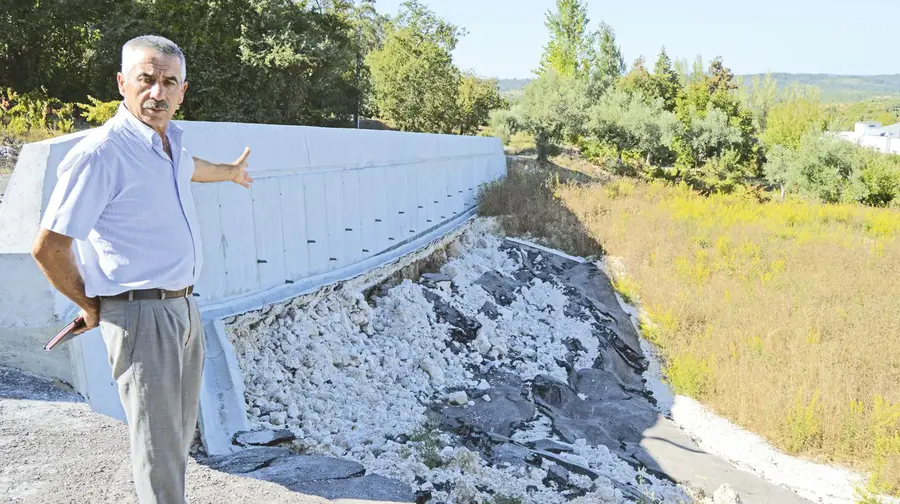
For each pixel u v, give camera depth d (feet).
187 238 9.85
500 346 40.09
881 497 29.81
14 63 108.37
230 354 23.79
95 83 111.04
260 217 30.17
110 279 9.39
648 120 141.59
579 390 40.27
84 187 8.80
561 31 209.05
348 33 155.02
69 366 16.51
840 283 58.23
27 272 16.12
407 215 50.47
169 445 9.82
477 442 27.37
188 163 10.09
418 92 174.19
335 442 22.75
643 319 54.13
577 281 59.21
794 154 145.89
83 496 12.06
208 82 107.86
